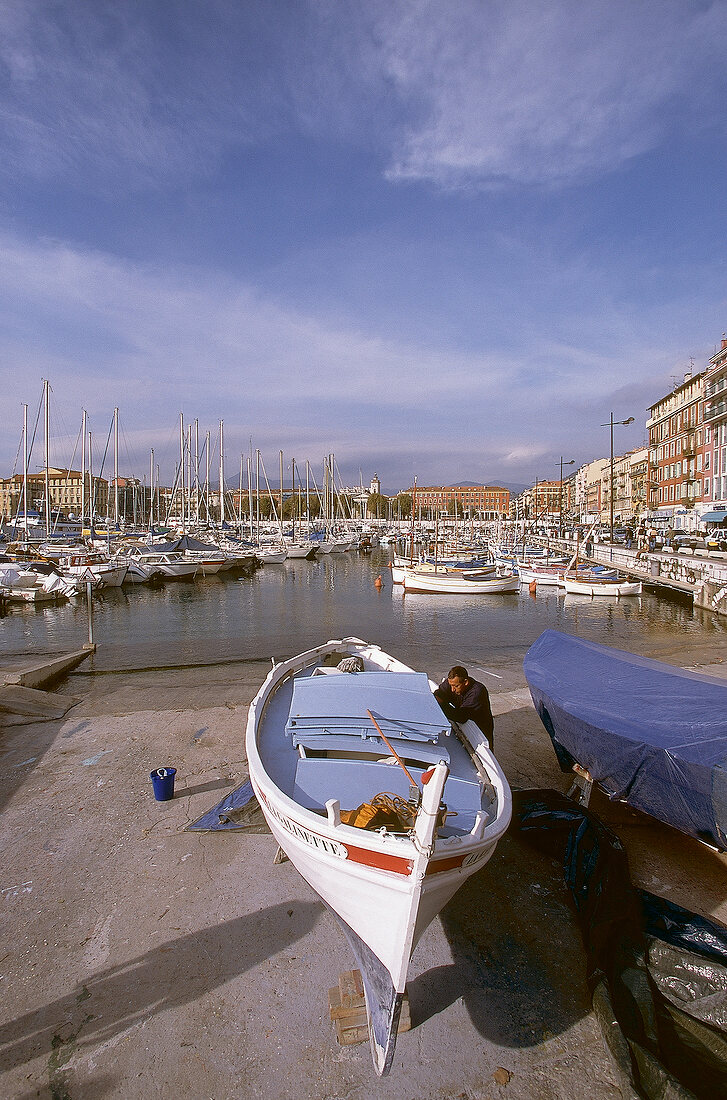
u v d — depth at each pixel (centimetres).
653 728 684
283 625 2750
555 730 833
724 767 586
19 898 588
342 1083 399
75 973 491
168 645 2223
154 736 1049
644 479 7131
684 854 684
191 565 4769
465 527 11750
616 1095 388
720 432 4841
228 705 1270
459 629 2656
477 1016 453
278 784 598
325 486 8369
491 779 582
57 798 802
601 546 5388
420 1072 407
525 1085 397
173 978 486
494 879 626
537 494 16912
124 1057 416
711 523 4709
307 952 516
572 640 1058
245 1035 434
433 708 647
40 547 4697
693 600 3294
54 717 1173
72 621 2869
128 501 13200
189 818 746
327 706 646
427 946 528
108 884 611
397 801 512
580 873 594
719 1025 421
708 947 479
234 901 584
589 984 466
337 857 450
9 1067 409
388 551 8412
